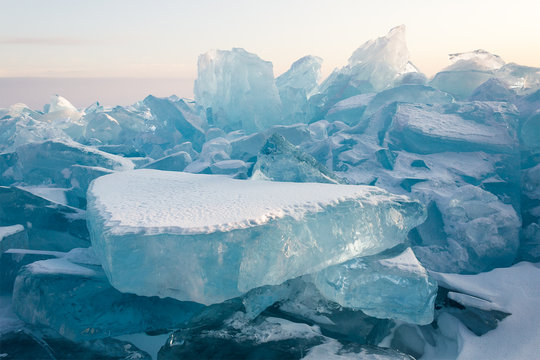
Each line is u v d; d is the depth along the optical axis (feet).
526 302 8.60
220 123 24.22
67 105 29.66
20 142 21.01
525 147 14.62
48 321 8.50
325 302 8.98
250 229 7.36
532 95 16.14
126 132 24.71
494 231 11.32
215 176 11.37
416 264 8.67
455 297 9.00
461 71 20.59
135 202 8.78
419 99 19.44
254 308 8.48
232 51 24.32
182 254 7.31
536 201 12.54
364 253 8.93
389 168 14.78
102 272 9.22
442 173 13.91
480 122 15.19
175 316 9.05
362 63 23.81
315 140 18.26
